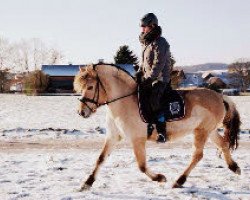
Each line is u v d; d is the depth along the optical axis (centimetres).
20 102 3750
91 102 692
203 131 761
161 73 727
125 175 834
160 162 999
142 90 708
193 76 9444
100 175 834
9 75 7850
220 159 1047
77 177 814
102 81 700
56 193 681
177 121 731
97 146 1324
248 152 1215
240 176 827
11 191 694
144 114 698
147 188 719
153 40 720
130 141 703
